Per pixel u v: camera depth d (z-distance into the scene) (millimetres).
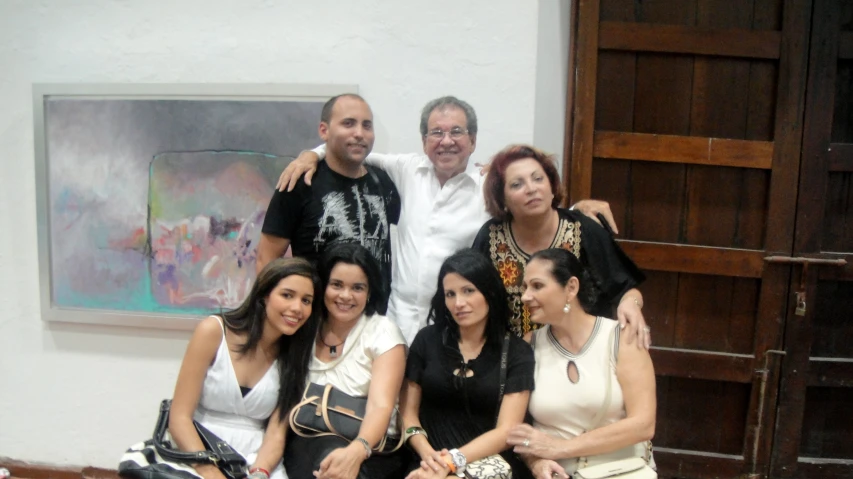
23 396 2363
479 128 2000
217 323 1525
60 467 2354
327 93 2043
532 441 1365
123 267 2246
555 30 1995
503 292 1490
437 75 2002
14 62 2219
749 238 2006
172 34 2129
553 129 2039
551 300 1393
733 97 1966
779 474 2033
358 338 1559
